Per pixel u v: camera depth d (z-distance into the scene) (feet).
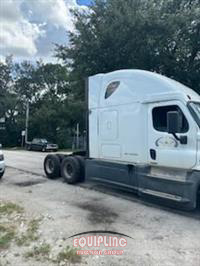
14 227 14.64
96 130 24.53
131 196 22.58
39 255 11.49
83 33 39.65
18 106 145.28
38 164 43.60
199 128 16.96
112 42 36.88
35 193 23.13
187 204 17.25
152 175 19.48
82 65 40.55
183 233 14.57
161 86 19.34
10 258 11.18
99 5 39.63
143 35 36.63
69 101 124.16
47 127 131.23
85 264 10.87
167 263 11.11
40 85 149.07
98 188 25.31
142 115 20.44
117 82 22.59
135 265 10.88
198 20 38.78
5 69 147.23
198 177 16.72
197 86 40.24
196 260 11.44
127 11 36.04
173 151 18.22
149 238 13.76
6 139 144.05
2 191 23.67
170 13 39.09
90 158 25.39
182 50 41.09
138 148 20.71
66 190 24.48
